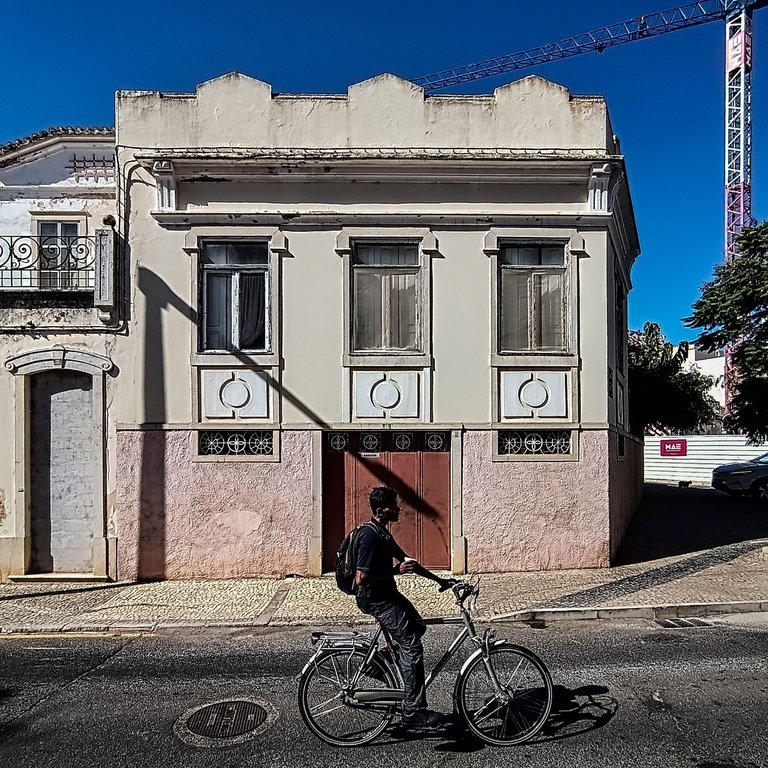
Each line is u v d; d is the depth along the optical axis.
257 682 5.96
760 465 20.84
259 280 10.74
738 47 50.62
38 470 10.59
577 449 10.62
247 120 10.78
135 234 10.62
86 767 4.38
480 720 4.68
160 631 7.89
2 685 5.96
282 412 10.48
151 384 10.47
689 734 4.71
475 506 10.49
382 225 10.63
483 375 10.61
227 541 10.35
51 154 12.59
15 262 12.09
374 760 4.41
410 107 10.86
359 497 10.59
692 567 10.49
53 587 9.95
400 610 4.66
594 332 10.73
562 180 10.81
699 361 44.38
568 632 7.55
